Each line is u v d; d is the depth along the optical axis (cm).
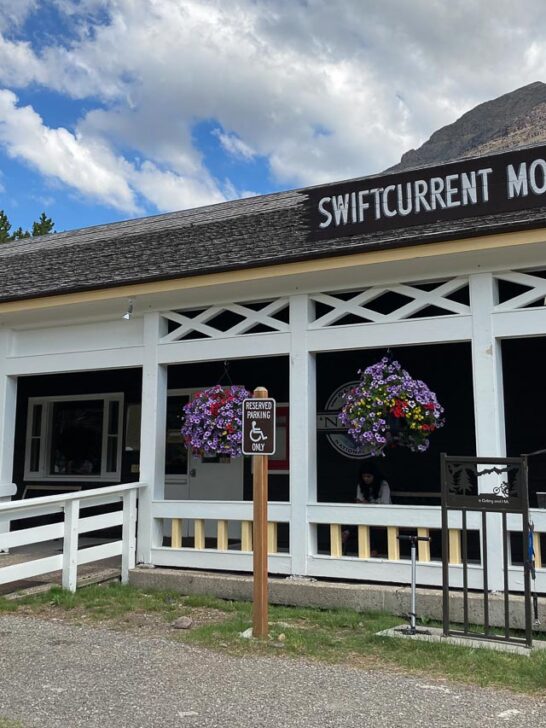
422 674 468
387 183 689
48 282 894
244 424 565
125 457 1055
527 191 620
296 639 546
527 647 514
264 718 385
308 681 452
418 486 847
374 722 380
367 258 655
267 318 749
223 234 895
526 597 519
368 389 669
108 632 579
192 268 752
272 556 701
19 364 895
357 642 543
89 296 805
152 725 374
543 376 796
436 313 830
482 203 637
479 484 618
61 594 696
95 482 1068
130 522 768
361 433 671
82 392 1096
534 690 437
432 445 846
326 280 715
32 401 1131
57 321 879
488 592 601
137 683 446
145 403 801
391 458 867
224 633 564
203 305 788
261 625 553
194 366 1005
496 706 408
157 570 748
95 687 438
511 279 638
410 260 648
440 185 659
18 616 633
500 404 633
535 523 597
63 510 727
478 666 481
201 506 748
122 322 841
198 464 990
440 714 394
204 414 734
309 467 700
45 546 967
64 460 1102
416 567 637
